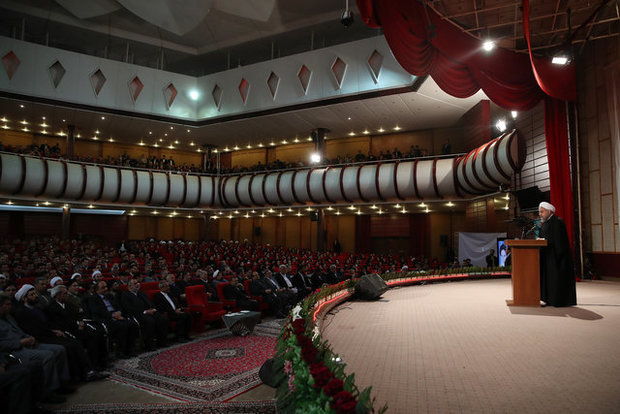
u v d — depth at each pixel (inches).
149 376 185.9
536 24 454.6
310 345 110.6
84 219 954.1
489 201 678.5
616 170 418.6
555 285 236.4
